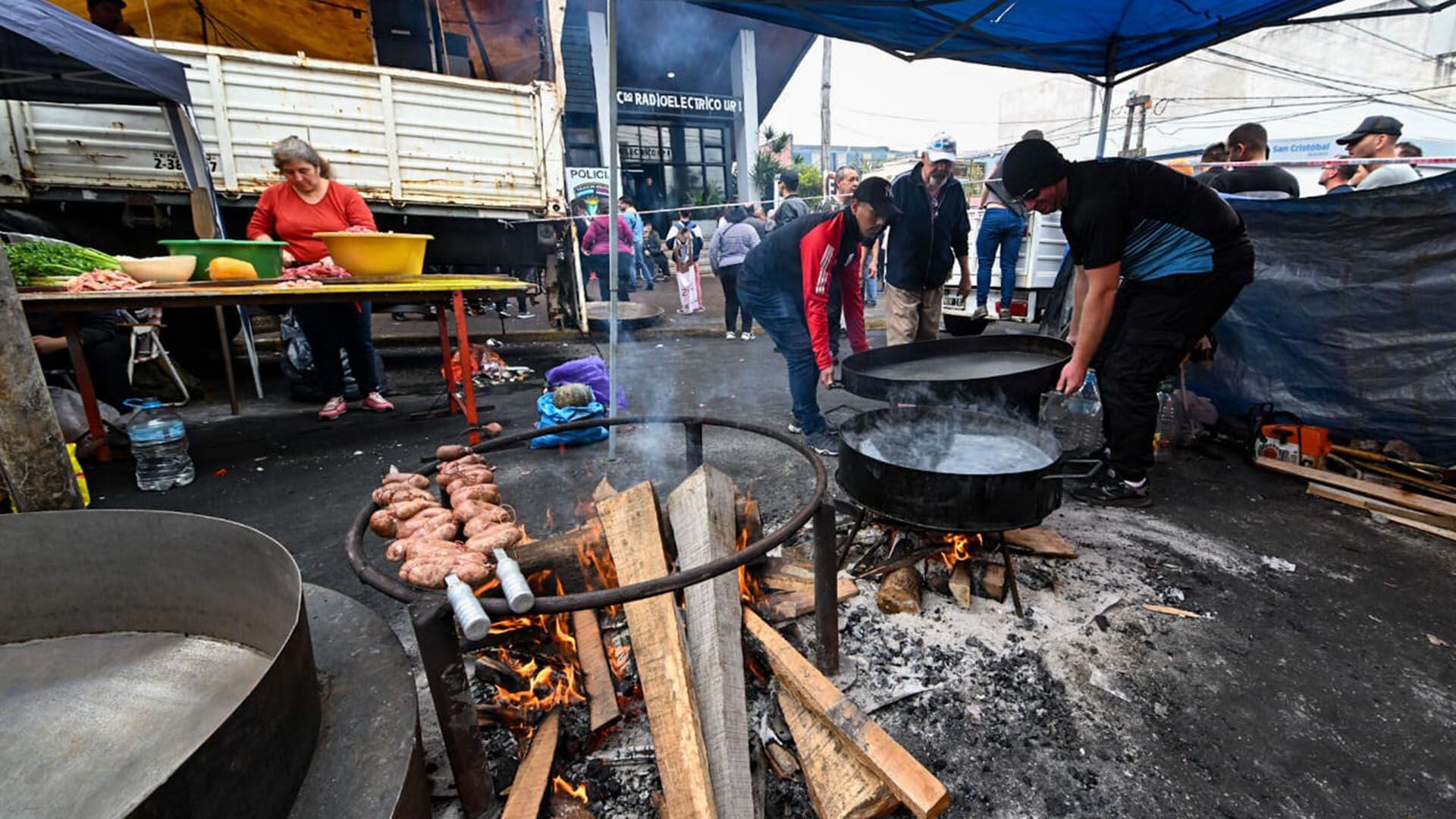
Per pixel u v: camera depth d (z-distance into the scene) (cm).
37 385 167
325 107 557
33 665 128
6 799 99
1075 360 254
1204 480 326
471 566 120
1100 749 154
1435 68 1519
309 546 267
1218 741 156
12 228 448
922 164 398
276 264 384
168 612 135
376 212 602
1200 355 387
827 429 391
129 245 553
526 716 154
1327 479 304
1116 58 410
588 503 298
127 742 110
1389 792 141
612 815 133
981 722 162
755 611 186
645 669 146
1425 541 255
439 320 463
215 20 824
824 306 332
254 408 500
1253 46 1811
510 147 643
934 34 371
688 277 1052
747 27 1666
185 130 489
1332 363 337
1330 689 173
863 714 132
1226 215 261
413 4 945
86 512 130
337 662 119
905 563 218
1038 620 202
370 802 91
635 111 1700
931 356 348
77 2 692
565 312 855
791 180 716
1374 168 417
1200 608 211
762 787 137
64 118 485
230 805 77
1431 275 297
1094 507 293
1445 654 187
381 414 478
